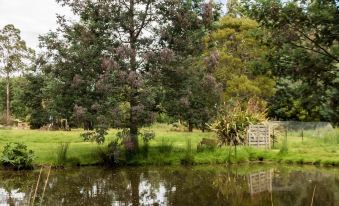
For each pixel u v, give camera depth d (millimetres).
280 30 5066
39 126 38625
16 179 14750
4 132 24844
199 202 11180
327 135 25016
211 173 16438
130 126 19141
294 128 37719
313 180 14734
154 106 19438
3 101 62094
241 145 22000
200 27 19438
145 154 19062
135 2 19000
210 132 30125
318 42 4883
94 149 19375
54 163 17406
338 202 10992
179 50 19266
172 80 19281
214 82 19406
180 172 16750
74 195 12141
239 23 35125
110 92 17922
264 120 23797
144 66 19094
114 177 15469
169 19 18984
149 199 11578
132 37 19312
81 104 18375
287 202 11055
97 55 18844
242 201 11273
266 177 15453
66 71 18672
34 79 20078
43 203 11000
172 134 28062
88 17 19016
